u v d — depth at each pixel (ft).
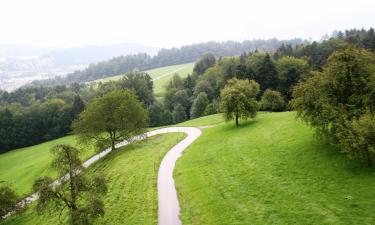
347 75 118.62
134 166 173.78
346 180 99.35
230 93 215.10
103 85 525.75
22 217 164.14
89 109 241.76
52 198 113.29
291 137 151.64
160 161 174.60
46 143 387.55
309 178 107.76
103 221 119.44
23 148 400.06
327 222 82.79
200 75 560.61
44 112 428.15
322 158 118.21
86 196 130.31
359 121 100.27
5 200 163.73
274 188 108.06
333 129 116.67
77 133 241.96
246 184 117.19
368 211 82.74
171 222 104.83
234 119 238.68
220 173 134.21
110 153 232.53
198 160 160.35
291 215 90.27
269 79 341.41
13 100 589.32
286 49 522.47
